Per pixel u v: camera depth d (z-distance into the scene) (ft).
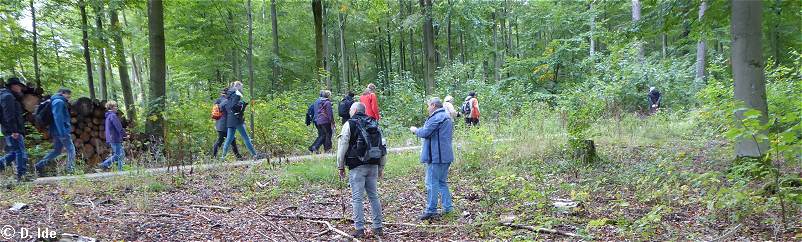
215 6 53.98
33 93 32.30
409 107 59.21
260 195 23.35
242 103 33.83
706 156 28.17
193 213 19.97
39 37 43.32
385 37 97.14
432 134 19.06
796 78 36.52
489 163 29.58
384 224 18.65
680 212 18.08
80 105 33.19
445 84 67.05
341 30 69.31
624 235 15.64
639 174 24.57
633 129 41.14
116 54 46.80
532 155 31.27
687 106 56.75
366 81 108.99
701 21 29.25
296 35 79.30
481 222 18.15
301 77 81.05
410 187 25.30
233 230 17.60
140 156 31.99
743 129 15.90
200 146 37.14
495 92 65.51
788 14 29.37
